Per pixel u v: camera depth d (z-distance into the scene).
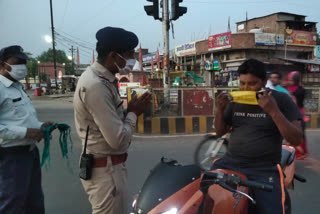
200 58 24.92
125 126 1.65
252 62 1.84
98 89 1.53
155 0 8.20
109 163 1.69
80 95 1.56
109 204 1.71
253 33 21.41
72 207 3.22
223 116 2.11
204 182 1.66
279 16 25.08
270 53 22.38
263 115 1.93
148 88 7.30
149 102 1.80
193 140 6.54
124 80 26.20
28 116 2.29
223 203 1.70
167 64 9.65
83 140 1.68
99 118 1.53
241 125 2.03
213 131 7.49
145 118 7.32
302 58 23.67
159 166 1.89
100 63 1.65
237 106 2.04
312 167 4.54
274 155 1.94
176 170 1.81
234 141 2.04
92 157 1.68
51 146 6.06
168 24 9.52
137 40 1.73
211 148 4.55
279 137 1.95
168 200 1.62
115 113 1.59
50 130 2.21
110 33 1.62
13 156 2.18
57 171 4.41
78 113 1.64
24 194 2.23
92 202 1.76
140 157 5.16
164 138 6.78
